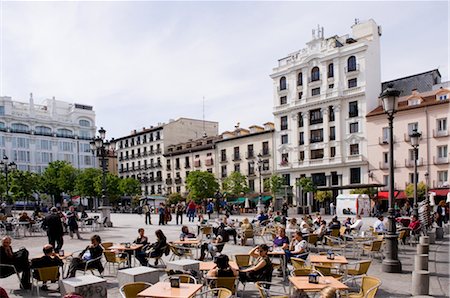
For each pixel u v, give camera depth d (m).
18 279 10.59
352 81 48.84
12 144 79.69
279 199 53.00
